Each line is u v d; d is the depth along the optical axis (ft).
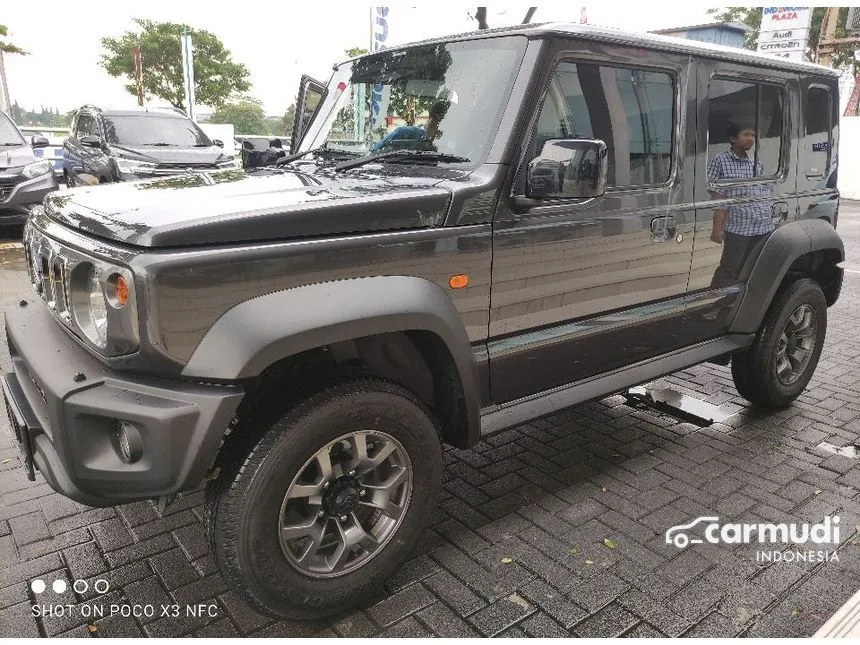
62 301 7.43
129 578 8.29
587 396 9.82
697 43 10.73
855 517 9.81
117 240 6.57
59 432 6.42
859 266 28.73
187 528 9.33
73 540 9.02
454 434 8.60
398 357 7.98
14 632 7.34
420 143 9.24
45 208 8.70
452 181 8.20
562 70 8.73
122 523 9.43
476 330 8.37
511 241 8.39
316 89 12.27
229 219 6.57
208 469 6.57
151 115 35.76
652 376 10.79
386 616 7.69
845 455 11.80
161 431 6.18
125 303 6.26
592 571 8.50
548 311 9.14
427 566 8.59
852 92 66.59
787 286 13.00
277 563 6.97
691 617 7.68
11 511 9.64
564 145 7.72
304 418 6.85
